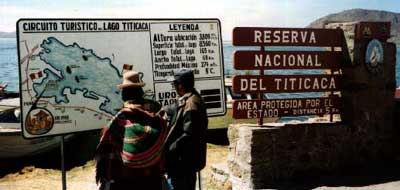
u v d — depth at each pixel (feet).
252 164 34.76
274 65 36.91
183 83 24.57
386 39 39.83
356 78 38.47
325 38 38.42
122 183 20.97
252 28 35.96
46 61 27.91
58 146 61.77
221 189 38.27
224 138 68.90
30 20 27.43
